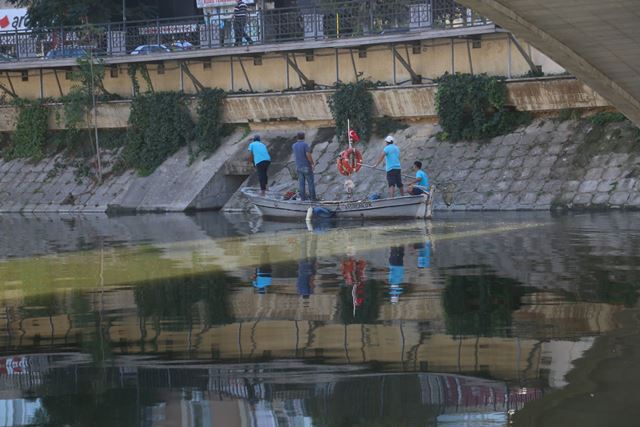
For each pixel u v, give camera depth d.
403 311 14.84
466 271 19.20
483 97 42.56
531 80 41.50
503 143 41.69
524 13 26.94
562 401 9.85
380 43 45.34
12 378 11.28
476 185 40.12
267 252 24.30
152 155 51.12
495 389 10.31
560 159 39.44
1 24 67.31
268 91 50.53
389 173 37.31
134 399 10.27
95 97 53.69
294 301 16.11
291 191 40.28
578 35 28.73
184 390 10.58
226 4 58.06
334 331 13.45
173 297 17.02
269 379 10.91
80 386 10.86
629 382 10.46
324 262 21.59
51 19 59.31
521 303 15.28
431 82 46.00
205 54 50.12
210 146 50.19
